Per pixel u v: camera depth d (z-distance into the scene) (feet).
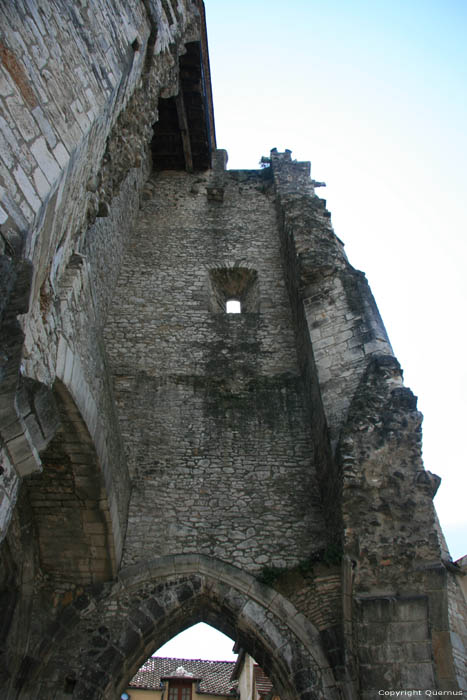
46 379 15.24
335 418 24.68
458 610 28.63
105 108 16.65
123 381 30.45
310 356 28.50
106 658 20.89
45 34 13.37
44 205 11.99
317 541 24.27
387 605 18.98
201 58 40.52
